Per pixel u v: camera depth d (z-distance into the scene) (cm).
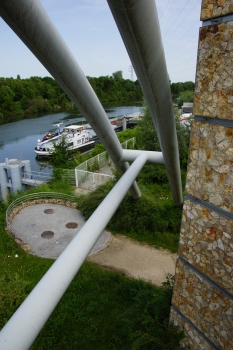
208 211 499
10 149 3916
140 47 470
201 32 441
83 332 802
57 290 418
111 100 9712
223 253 484
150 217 1345
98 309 879
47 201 1716
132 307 768
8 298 852
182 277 589
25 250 1230
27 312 365
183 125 2288
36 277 1055
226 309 497
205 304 542
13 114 6881
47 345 761
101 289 966
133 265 1126
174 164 1073
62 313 859
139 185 1794
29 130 5081
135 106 8544
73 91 585
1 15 375
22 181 2308
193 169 515
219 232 485
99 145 2931
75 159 2667
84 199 1580
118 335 784
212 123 463
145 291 798
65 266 460
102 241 1292
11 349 321
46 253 1224
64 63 500
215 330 529
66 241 1318
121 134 3309
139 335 629
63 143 2644
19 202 1617
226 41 408
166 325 645
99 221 607
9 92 6825
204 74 454
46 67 504
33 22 396
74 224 1473
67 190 1830
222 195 469
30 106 7150
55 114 7075
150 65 525
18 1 355
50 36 436
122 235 1341
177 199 1399
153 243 1271
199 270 542
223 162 456
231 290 480
